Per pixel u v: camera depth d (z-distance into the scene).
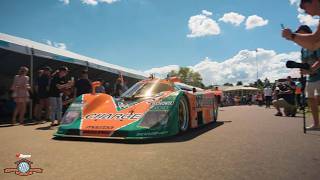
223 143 4.28
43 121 8.78
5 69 10.71
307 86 4.29
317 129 4.43
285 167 2.89
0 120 9.10
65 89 8.70
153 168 2.91
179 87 6.34
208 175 2.66
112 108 5.04
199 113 6.39
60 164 3.08
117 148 3.92
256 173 2.70
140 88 5.69
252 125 6.86
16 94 7.90
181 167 2.94
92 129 4.59
